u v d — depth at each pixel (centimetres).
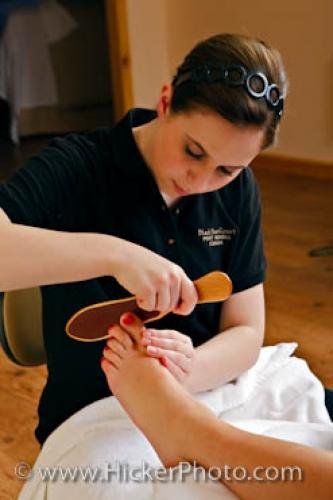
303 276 255
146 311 81
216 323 105
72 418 87
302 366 102
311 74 349
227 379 96
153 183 93
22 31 430
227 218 100
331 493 65
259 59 77
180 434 73
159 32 390
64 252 74
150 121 95
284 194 342
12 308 98
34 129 463
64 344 98
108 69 462
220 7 369
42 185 90
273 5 349
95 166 94
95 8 445
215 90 76
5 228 75
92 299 95
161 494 70
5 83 441
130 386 79
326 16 332
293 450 69
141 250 76
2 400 192
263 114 76
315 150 362
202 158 80
